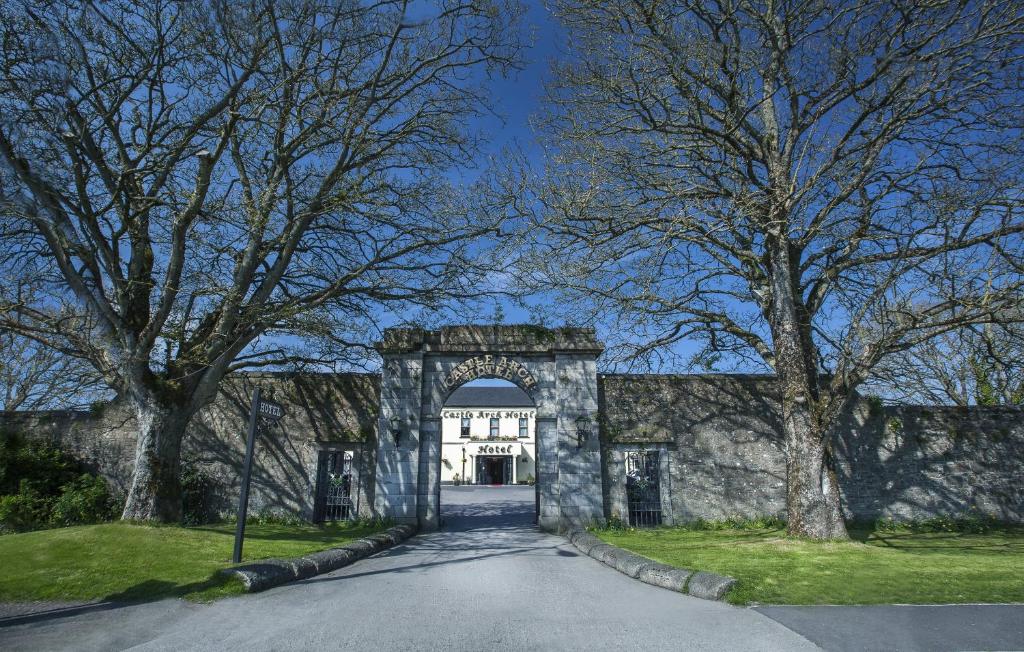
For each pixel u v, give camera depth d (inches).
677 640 206.4
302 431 648.4
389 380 653.3
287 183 505.7
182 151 480.7
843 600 255.1
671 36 456.4
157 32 456.4
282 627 220.5
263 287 530.3
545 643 203.3
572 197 517.3
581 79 510.6
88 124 449.7
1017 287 413.4
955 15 407.5
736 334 581.6
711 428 647.1
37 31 406.9
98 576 287.9
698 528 610.5
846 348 462.3
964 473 638.5
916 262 426.9
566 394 647.8
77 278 449.7
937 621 226.1
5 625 221.0
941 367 898.7
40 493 579.5
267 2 450.6
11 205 386.0
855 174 481.7
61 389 533.3
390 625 224.4
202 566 313.3
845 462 637.9
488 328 669.9
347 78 528.4
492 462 1818.4
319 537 495.8
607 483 631.8
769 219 452.8
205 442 643.5
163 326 502.3
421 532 607.8
